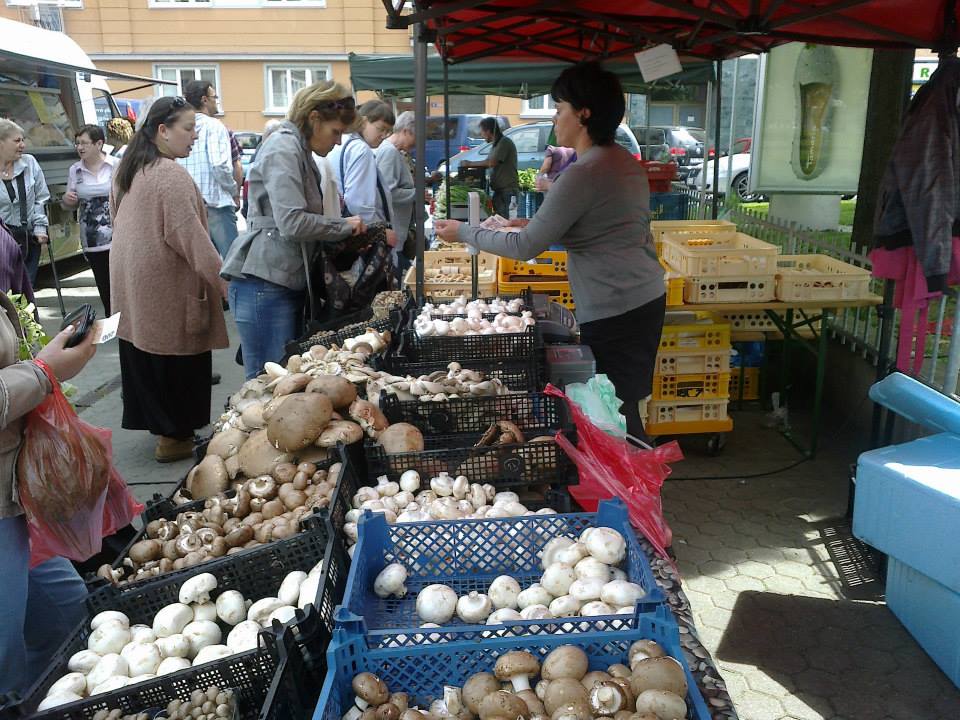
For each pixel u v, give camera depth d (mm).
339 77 22797
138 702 1603
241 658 1588
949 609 2852
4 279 4387
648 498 2236
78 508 1876
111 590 1932
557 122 3352
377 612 1811
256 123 23250
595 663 1526
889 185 3717
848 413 5145
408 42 22531
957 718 2709
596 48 5934
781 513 4176
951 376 3562
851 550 3777
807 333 5621
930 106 3447
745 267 4598
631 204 3328
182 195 4016
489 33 5277
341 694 1464
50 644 2301
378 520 1933
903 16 3969
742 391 5734
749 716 2734
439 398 2697
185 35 22312
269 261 4004
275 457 2434
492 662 1518
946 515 2787
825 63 7234
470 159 13984
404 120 6867
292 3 22047
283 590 1915
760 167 7699
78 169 6793
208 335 4406
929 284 3541
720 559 3748
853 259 5230
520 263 4945
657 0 3260
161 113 3992
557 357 3221
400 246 6918
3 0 20016
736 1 4297
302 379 2705
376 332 3605
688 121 18031
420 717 1407
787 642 3135
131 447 5000
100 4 21906
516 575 1964
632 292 3402
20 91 9258
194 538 2125
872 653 3059
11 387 1700
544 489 2406
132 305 4230
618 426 2754
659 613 1536
